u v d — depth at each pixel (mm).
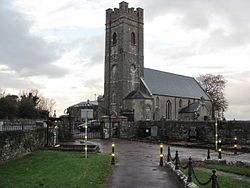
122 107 66750
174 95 73250
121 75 68000
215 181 9914
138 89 68938
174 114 72750
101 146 35438
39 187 11852
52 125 33719
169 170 18172
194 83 87375
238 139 37250
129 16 70125
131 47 69938
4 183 12320
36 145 26906
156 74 76062
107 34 72375
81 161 19609
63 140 41656
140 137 49531
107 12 72750
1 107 40562
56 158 20781
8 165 17188
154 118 66938
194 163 21203
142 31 72562
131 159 23547
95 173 15805
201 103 73938
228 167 19953
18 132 21562
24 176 13977
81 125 58906
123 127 50094
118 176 16109
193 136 42344
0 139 18062
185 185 12602
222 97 94875
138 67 70562
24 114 45344
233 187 13812
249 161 22062
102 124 48562
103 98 74062
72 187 12125
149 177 15867
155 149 32062
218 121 39500
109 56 71625
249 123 36688
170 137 45625
